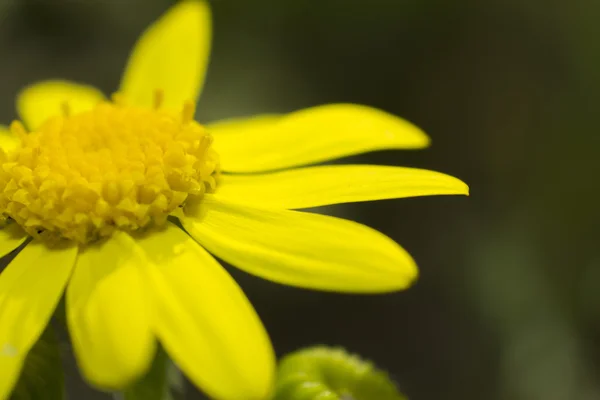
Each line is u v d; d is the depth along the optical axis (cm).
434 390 14
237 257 8
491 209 14
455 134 15
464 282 14
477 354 14
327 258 8
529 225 14
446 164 15
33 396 8
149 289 8
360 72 14
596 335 13
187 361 7
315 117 9
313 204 8
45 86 10
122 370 7
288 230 8
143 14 15
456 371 14
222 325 8
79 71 15
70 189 8
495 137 14
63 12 15
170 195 8
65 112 9
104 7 15
